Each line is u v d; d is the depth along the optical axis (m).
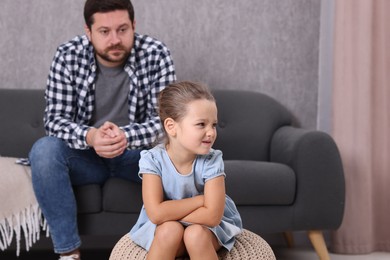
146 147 2.57
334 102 3.21
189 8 3.41
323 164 2.76
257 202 2.70
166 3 3.40
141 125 2.52
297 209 2.74
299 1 3.46
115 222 2.62
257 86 3.46
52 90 2.66
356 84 3.17
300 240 3.41
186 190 1.96
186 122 1.87
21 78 3.35
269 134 3.22
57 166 2.46
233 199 2.67
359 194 3.16
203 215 1.86
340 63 3.19
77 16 3.36
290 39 3.46
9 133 3.09
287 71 3.46
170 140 1.96
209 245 1.81
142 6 3.39
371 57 3.18
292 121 3.46
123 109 2.70
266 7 3.45
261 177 2.70
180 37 3.42
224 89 3.40
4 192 2.48
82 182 2.59
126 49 2.59
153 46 2.71
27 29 3.35
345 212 3.17
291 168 2.79
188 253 1.84
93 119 2.70
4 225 2.48
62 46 2.69
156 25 3.40
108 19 2.54
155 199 1.91
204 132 1.87
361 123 3.16
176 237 1.82
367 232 3.18
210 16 3.43
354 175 3.17
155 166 1.96
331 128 3.25
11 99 3.15
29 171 2.59
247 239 1.97
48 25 3.35
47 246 3.26
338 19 3.20
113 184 2.59
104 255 3.14
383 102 3.21
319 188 2.75
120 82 2.69
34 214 2.52
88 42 2.68
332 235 3.21
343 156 3.18
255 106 3.26
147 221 1.96
